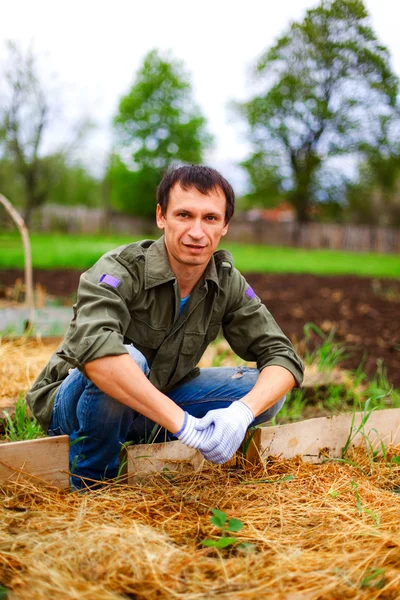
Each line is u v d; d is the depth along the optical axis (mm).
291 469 2158
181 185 1909
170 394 2271
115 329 1843
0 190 26781
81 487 2088
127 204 38562
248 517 1772
